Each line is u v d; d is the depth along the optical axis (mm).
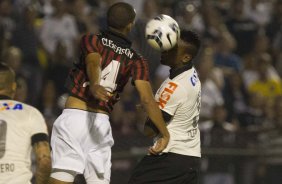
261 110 37188
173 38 17688
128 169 29406
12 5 40312
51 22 39625
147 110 17625
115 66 18109
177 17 43750
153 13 42406
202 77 36344
